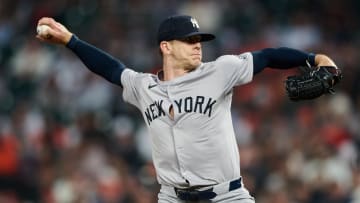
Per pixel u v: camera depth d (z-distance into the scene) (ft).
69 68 196.75
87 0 220.64
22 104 191.21
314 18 211.41
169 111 68.59
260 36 204.95
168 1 214.69
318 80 67.72
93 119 172.45
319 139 155.74
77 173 157.99
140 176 152.76
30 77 201.46
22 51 207.82
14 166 164.45
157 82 70.23
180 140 68.23
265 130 164.96
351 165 150.20
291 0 214.90
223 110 68.39
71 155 162.30
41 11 220.23
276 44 203.31
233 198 68.44
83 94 190.19
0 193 162.30
